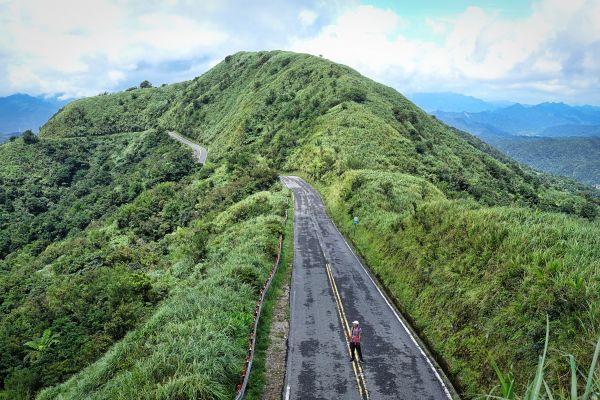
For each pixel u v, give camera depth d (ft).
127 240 196.65
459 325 57.11
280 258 105.70
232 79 540.52
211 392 43.91
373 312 73.82
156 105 561.43
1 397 87.56
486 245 62.59
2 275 204.64
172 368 47.57
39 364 97.96
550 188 338.75
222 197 210.18
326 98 327.67
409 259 82.64
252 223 140.77
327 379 52.80
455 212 81.30
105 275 142.51
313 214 162.61
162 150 415.23
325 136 253.24
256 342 61.87
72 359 95.25
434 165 233.35
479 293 56.54
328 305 77.05
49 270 186.50
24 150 408.46
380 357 58.13
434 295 67.10
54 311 126.52
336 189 179.42
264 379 53.11
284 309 75.25
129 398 43.98
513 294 50.83
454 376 51.96
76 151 435.12
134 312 101.30
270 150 294.46
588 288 41.09
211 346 51.55
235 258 96.63
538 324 43.57
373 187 149.18
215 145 385.09
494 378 45.68
